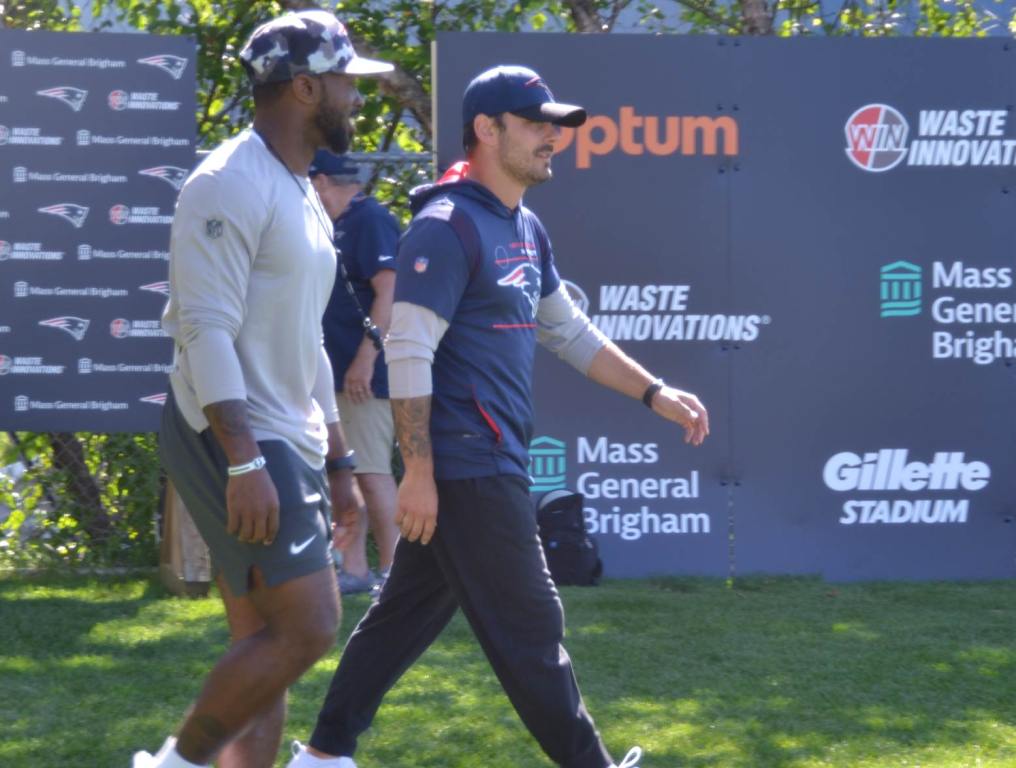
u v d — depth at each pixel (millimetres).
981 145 26797
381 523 24234
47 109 25422
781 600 24969
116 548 27562
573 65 26141
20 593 25375
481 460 13531
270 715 13453
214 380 11859
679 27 37125
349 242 23688
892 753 16438
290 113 12719
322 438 13000
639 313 26500
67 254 25609
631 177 26375
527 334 14070
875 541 27016
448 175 14281
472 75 25844
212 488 12477
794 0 36781
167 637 21844
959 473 27031
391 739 16797
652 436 26578
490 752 16359
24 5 31516
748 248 26625
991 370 27031
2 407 25562
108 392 25766
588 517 26609
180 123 25734
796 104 26562
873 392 26875
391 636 14625
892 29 36531
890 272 26828
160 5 33656
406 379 13289
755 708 18250
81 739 16641
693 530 26734
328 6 33594
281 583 12227
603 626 22719
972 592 25875
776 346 26719
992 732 17250
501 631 13602
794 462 26828
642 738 16953
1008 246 26938
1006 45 26781
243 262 12086
